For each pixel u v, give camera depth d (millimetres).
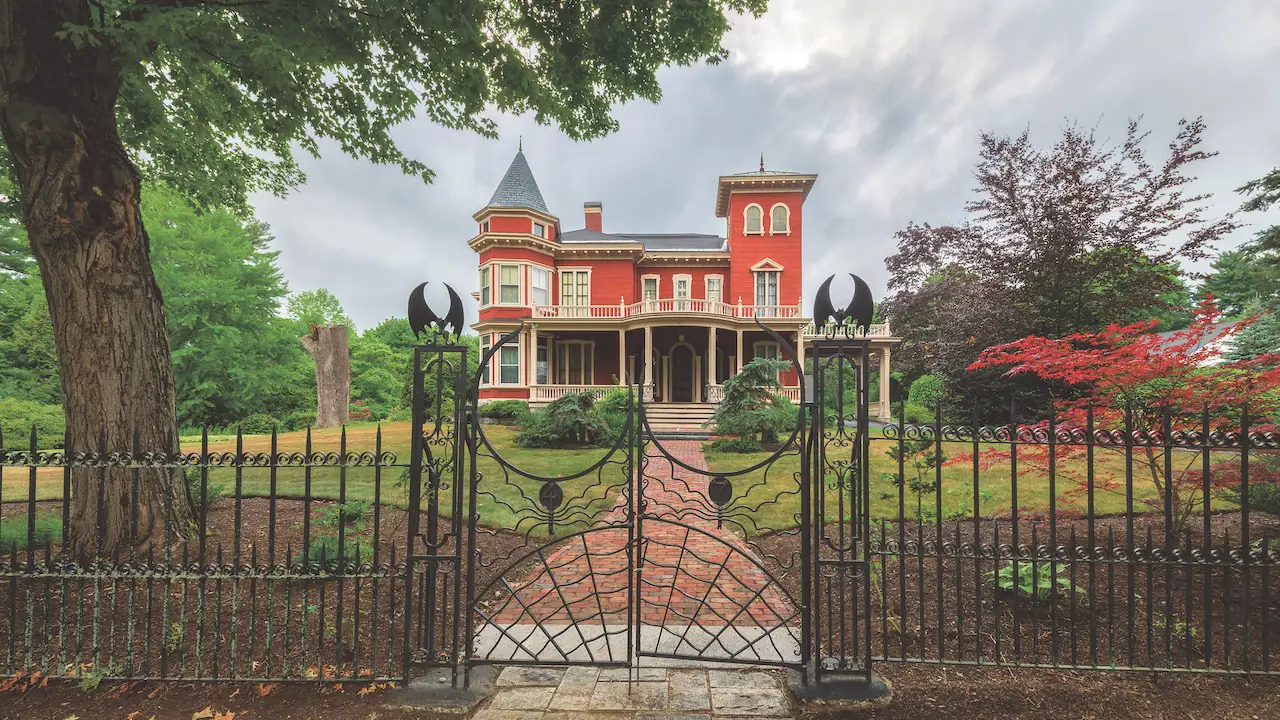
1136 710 2600
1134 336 4406
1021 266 11391
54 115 4125
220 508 6543
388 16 4863
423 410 2959
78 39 3426
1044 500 6520
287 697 2818
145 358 4723
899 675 2936
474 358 27109
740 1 6625
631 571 2955
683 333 24328
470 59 5406
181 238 24469
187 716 2658
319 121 6898
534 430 13297
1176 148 10297
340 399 23234
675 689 2875
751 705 2736
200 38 4148
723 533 5789
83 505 4535
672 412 18500
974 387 11984
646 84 6992
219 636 2820
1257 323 7586
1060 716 2576
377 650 3309
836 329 2908
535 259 23062
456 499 2977
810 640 3236
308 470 2811
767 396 13062
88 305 4438
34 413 15625
